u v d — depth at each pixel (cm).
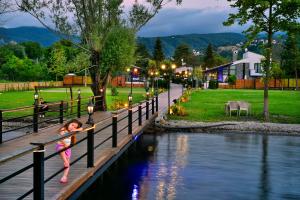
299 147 2181
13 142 1448
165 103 4228
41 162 684
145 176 1523
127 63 2872
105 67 2816
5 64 9150
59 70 3769
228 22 2991
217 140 2378
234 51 10350
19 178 969
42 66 9469
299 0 2731
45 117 2819
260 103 4278
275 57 8706
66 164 931
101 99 2848
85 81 7919
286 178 1517
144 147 2141
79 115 2358
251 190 1354
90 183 1057
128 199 1239
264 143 2294
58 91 6162
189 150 2062
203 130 2731
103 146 1407
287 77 8456
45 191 846
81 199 1232
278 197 1277
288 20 2905
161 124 2772
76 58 2938
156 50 14850
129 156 1902
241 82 8475
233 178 1509
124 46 2788
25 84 6919
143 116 2531
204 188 1364
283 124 2872
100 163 1129
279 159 1855
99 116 2430
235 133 2647
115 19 2770
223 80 9725
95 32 2759
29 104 3828
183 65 13025
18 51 12031
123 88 7719
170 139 2409
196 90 6844
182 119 3088
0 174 1017
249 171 1625
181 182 1440
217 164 1741
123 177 1508
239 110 3259
